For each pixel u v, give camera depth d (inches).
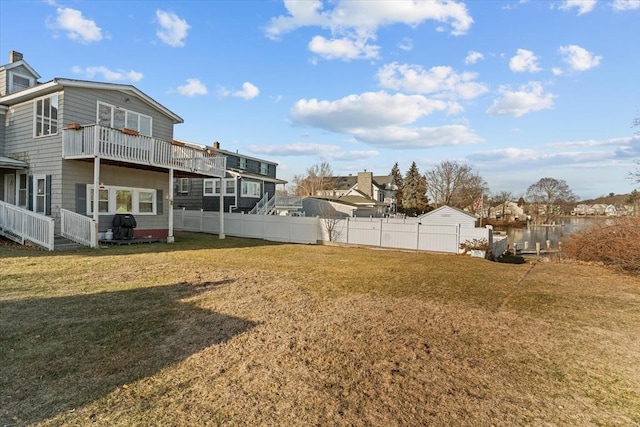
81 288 253.8
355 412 106.0
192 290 257.9
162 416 101.1
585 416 107.0
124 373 128.3
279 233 751.1
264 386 121.0
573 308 236.4
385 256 535.8
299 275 335.9
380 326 190.2
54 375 125.3
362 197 1775.3
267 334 173.0
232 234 802.2
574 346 166.7
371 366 139.9
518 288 302.0
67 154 486.6
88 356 142.1
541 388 124.8
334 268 390.3
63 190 499.8
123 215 550.3
